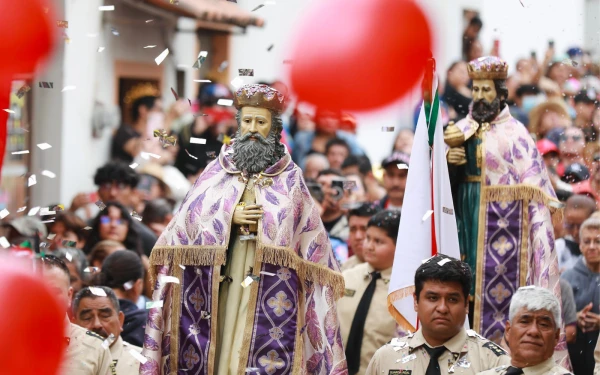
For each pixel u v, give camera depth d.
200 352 12.66
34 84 22.69
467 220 15.30
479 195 15.21
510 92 23.98
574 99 23.41
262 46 25.75
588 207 18.70
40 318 9.97
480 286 15.14
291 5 24.77
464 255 15.28
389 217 15.76
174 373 12.75
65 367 11.72
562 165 21.53
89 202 21.08
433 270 11.98
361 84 17.45
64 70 23.77
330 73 17.53
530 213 15.16
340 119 23.30
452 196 15.32
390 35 17.39
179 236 12.81
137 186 21.47
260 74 25.77
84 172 24.59
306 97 17.66
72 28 23.83
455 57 24.48
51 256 12.98
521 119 23.64
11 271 10.02
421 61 17.58
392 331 15.48
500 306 15.13
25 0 10.70
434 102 14.18
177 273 12.80
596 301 17.53
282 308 12.70
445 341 12.09
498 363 11.96
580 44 23.81
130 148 24.92
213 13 25.70
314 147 23.33
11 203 22.64
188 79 26.12
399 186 19.05
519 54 24.19
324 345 12.88
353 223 17.30
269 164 12.98
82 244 18.83
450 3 24.20
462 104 24.27
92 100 24.70
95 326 13.94
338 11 17.56
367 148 23.61
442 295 11.95
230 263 12.85
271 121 12.99
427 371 12.03
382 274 15.73
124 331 15.53
